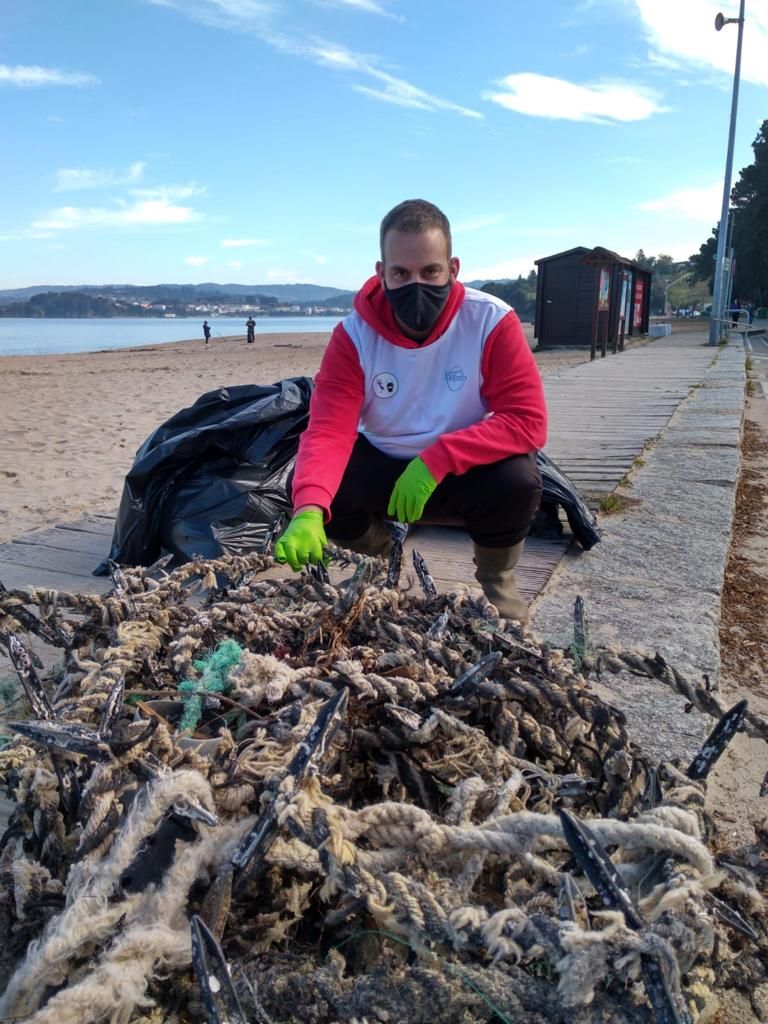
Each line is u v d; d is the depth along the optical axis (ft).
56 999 3.46
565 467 19.45
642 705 7.99
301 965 4.17
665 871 4.00
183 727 4.97
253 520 12.16
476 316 8.00
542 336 84.33
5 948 4.35
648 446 22.52
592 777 5.29
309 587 6.73
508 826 4.05
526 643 5.98
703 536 14.08
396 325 7.99
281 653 6.00
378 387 8.21
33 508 19.06
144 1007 3.92
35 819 4.69
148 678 5.86
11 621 6.18
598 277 64.49
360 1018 3.83
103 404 43.34
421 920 3.71
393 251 7.49
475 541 9.04
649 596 11.16
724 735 4.91
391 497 7.80
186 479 12.33
